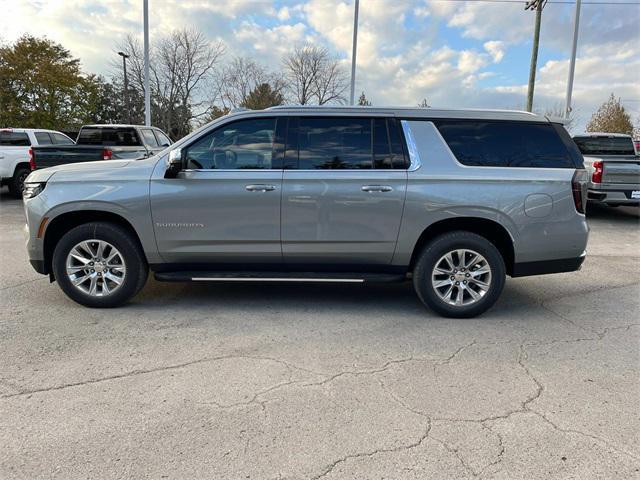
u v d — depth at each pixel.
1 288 5.10
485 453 2.46
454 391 3.08
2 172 12.22
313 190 4.29
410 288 5.47
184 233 4.37
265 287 5.39
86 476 2.25
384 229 4.35
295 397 2.98
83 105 35.41
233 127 4.38
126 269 4.46
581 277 6.12
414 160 4.34
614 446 2.53
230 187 4.30
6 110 32.41
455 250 4.38
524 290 5.50
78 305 4.62
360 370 3.36
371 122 4.39
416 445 2.51
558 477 2.29
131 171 4.38
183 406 2.86
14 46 33.16
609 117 44.16
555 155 4.41
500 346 3.83
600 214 12.26
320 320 4.37
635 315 4.64
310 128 4.38
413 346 3.80
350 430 2.64
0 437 2.53
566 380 3.26
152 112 37.44
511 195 4.28
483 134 4.41
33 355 3.52
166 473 2.28
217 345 3.76
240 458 2.39
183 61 36.66
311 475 2.28
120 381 3.15
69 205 4.32
